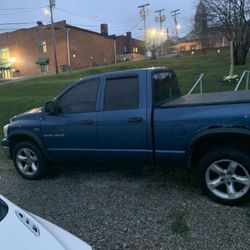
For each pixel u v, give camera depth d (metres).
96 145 5.56
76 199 5.34
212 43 43.38
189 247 3.83
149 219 4.51
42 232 2.48
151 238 4.07
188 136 4.79
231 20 23.03
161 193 5.27
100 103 5.53
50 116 6.02
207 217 4.41
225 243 3.84
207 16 25.02
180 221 4.35
